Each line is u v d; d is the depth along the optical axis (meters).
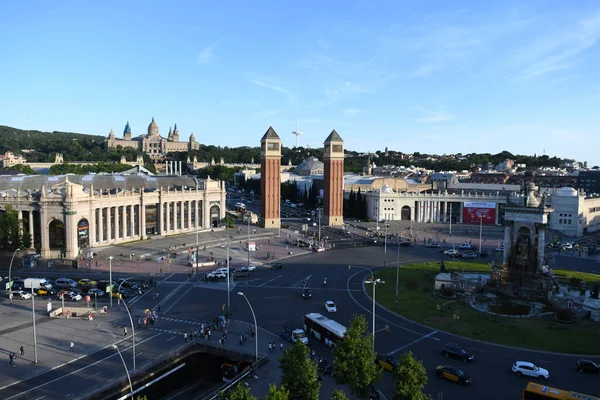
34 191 168.12
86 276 129.50
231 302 107.56
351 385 59.00
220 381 82.38
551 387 64.56
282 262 150.38
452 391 65.31
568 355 78.19
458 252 166.12
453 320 95.12
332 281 126.25
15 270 136.00
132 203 181.12
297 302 107.44
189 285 121.62
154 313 99.12
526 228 116.62
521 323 94.00
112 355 78.44
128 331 89.25
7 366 74.00
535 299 110.19
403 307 103.75
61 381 69.19
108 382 68.81
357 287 120.31
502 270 120.06
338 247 177.75
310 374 56.69
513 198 121.62
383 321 94.44
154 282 123.81
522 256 117.00
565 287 119.19
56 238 153.50
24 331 88.94
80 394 65.38
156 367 74.81
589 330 90.12
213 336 86.31
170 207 198.62
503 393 64.81
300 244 178.12
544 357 77.31
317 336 84.94
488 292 116.81
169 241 181.62
